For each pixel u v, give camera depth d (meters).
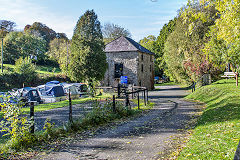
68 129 8.00
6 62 57.22
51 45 67.06
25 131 6.54
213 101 14.30
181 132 7.51
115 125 9.31
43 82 37.12
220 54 13.98
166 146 5.89
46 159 5.29
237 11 8.41
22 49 56.88
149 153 5.39
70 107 8.52
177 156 4.91
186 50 29.33
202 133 6.52
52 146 6.38
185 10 9.30
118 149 5.87
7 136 7.55
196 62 25.88
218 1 8.93
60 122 10.17
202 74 25.42
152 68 42.28
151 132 7.75
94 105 10.28
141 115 11.92
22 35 59.16
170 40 35.81
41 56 62.72
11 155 5.64
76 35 25.00
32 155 5.63
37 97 21.97
